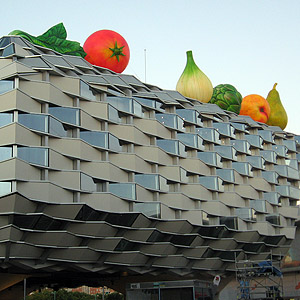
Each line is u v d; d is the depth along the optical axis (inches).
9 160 1525.6
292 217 2977.4
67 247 1717.5
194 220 2246.6
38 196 1574.8
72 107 1787.6
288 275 1819.6
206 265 2383.1
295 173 3117.6
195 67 2733.8
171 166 2199.8
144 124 2140.7
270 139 2989.7
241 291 1818.4
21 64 1651.1
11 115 1598.2
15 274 1974.7
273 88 3388.3
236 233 2516.0
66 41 2074.3
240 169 2667.3
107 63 2313.0
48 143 1683.1
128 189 1935.3
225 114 2659.9
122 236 1910.7
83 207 1695.4
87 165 1811.0
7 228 1493.6
